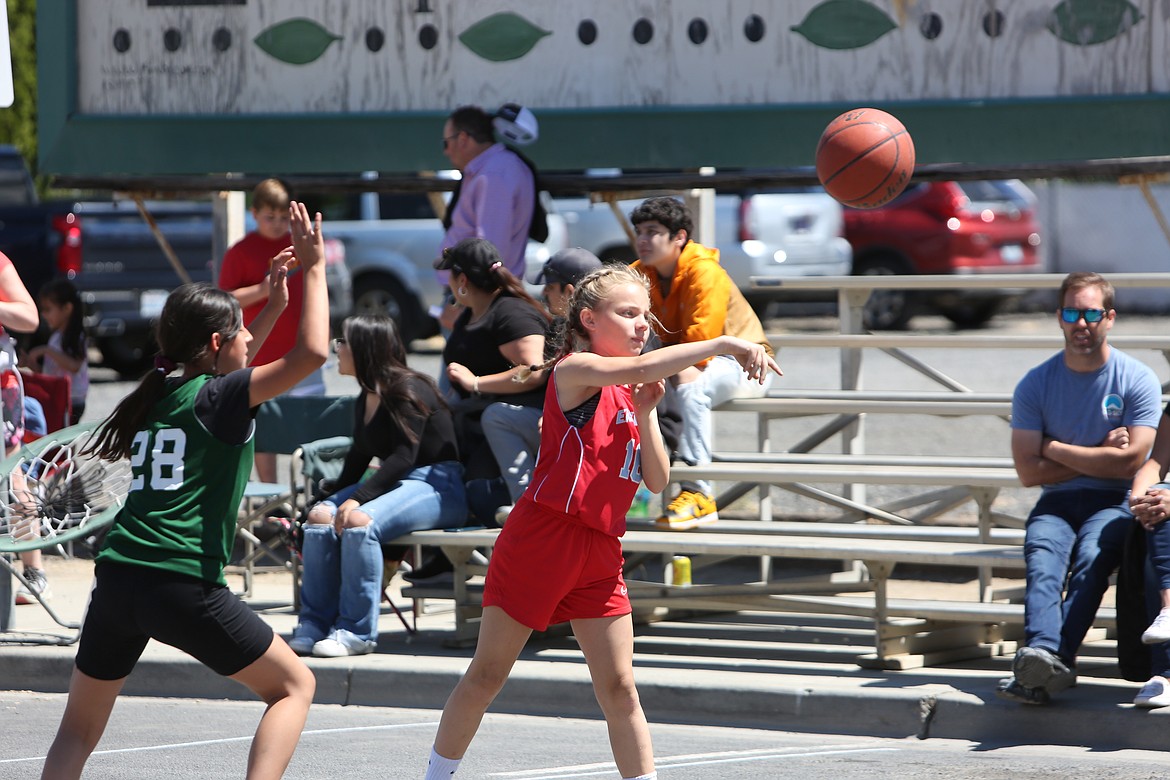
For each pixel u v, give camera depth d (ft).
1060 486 78.07
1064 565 74.38
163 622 53.42
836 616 98.43
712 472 90.53
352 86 118.93
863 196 84.07
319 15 118.83
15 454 88.89
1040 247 263.90
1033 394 78.74
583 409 56.70
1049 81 107.45
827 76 110.73
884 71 109.91
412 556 103.45
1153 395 77.10
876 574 81.05
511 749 72.59
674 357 54.34
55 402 115.85
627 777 57.82
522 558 56.95
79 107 123.44
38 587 104.01
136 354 217.56
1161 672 70.90
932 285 102.99
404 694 82.53
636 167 113.80
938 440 164.45
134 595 53.36
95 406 186.19
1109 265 294.87
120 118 121.70
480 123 106.63
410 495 88.53
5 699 85.10
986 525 86.22
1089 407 77.15
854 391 107.45
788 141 110.73
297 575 102.17
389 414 90.07
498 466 93.25
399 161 117.80
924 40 109.09
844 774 66.90
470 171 106.32
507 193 104.94
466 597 89.30
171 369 55.52
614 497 56.90
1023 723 72.08
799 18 110.83
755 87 112.06
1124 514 75.41
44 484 88.69
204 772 69.00
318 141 118.83
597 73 114.62
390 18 117.70
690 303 93.97
